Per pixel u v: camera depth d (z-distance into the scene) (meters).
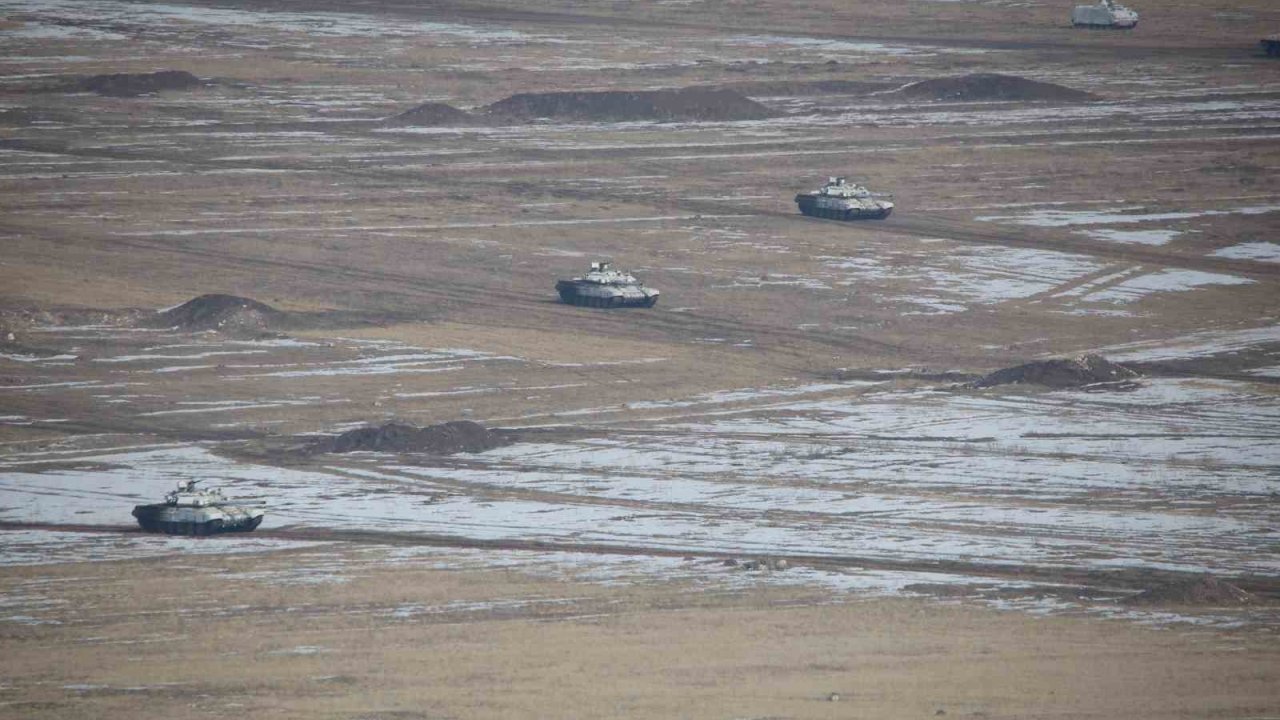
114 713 164.25
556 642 186.12
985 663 178.88
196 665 178.75
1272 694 169.75
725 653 182.12
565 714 162.62
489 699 167.00
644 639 187.25
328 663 179.00
